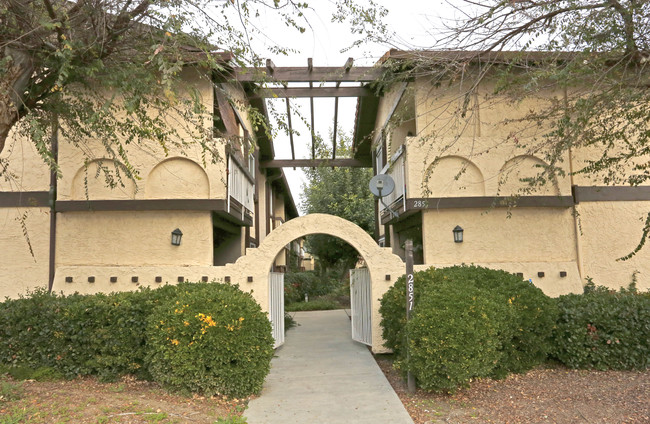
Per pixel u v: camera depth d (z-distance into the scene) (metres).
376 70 10.68
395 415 5.51
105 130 7.82
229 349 6.02
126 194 9.98
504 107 10.40
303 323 13.05
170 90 6.05
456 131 10.29
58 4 6.69
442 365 5.96
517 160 10.32
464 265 8.77
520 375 7.06
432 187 10.15
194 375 6.08
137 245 9.99
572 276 10.07
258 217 14.76
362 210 21.88
